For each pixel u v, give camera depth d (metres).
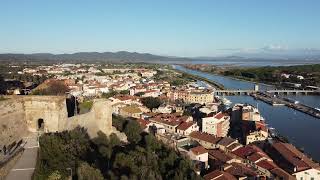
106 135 161.50
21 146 125.56
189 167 151.12
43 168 105.25
